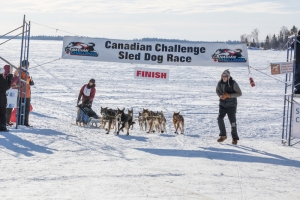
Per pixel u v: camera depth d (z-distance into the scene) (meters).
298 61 11.64
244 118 19.95
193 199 6.04
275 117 20.44
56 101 24.58
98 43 12.77
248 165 8.59
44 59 66.81
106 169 7.65
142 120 15.27
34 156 8.50
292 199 6.27
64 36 12.75
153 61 12.84
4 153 8.62
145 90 32.03
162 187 6.61
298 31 11.66
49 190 6.16
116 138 11.84
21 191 6.05
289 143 11.55
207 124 17.89
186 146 10.76
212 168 8.15
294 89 11.79
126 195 6.09
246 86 37.66
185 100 26.80
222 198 6.15
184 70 54.75
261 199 6.19
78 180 6.82
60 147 9.62
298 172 8.16
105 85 34.62
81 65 57.06
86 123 15.08
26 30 12.73
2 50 91.12
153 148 10.20
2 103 11.09
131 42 12.78
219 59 12.69
